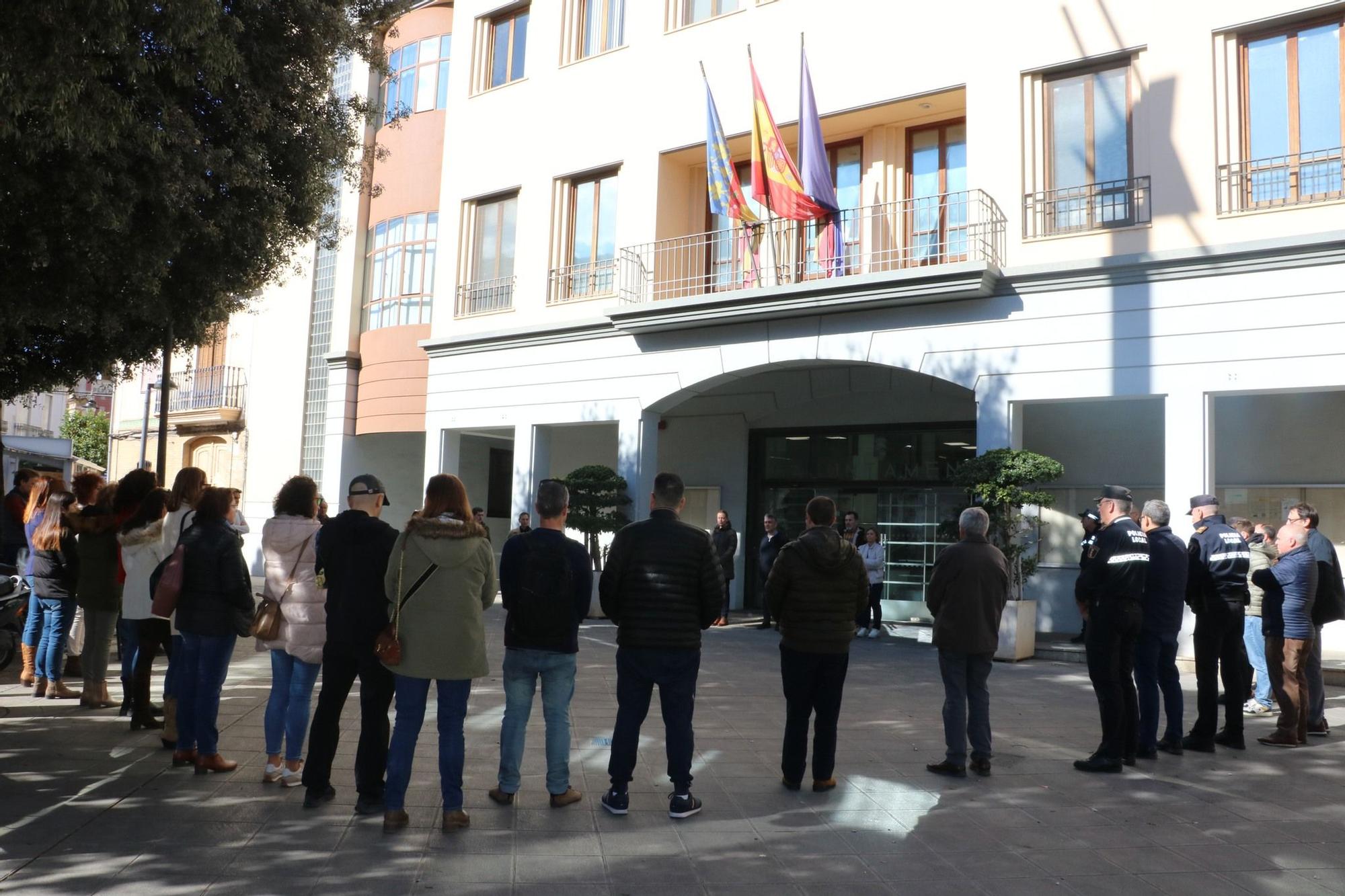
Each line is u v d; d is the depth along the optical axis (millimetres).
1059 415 15406
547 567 5625
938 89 14312
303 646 5934
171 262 9188
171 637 7438
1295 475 13453
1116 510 6898
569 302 17828
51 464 20953
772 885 4555
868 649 13391
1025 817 5680
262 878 4473
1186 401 12141
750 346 15656
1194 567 7527
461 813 5250
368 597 5480
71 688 9148
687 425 19703
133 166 7867
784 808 5773
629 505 16656
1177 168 12453
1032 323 13250
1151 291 12461
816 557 6082
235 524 7164
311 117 10211
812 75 15492
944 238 14969
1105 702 6742
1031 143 13562
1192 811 5828
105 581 8180
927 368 14039
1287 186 11844
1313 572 7621
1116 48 12945
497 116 19297
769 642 13969
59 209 7422
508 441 23297
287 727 6023
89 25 6750
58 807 5445
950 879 4676
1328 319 11320
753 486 19000
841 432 18156
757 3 16109
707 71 16578
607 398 17203
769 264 16266
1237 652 7586
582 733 7730
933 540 17078
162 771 6258
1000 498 12328
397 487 22344
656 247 16812
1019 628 12242
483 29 19875
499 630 14656
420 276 20562
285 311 24156
